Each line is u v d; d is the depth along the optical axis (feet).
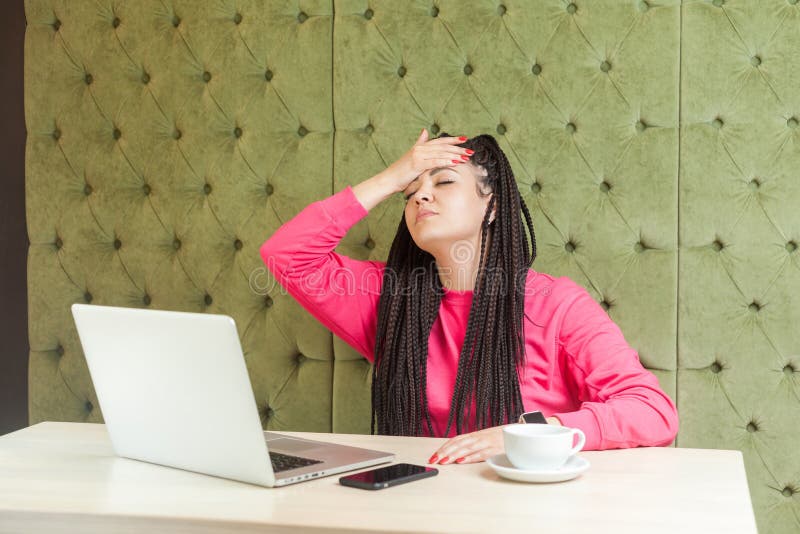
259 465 3.77
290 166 7.29
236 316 7.43
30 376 7.91
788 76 6.45
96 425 5.29
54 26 7.89
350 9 7.18
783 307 6.48
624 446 4.56
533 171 6.87
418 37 7.04
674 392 6.70
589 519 3.30
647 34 6.65
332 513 3.39
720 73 6.55
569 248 6.93
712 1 6.63
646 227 6.69
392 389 6.16
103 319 4.12
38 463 4.29
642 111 6.68
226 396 3.76
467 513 3.38
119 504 3.54
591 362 5.65
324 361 7.28
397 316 6.22
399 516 3.34
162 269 7.57
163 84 7.54
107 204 7.70
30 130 7.87
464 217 5.92
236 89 7.39
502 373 5.94
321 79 7.23
